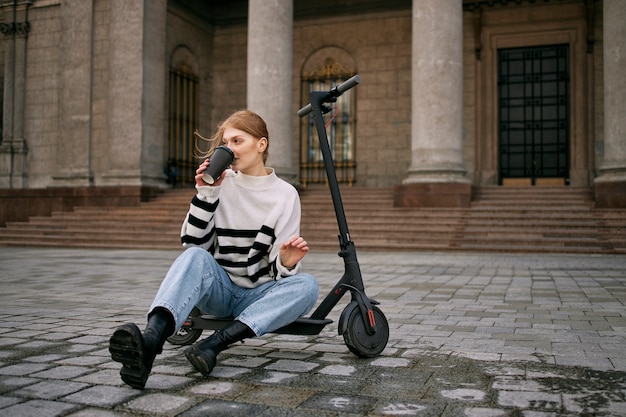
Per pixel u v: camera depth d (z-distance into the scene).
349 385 3.09
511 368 3.46
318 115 3.84
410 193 16.75
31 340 4.27
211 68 25.45
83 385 3.08
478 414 2.64
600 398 2.88
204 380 3.17
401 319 5.25
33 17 22.91
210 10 25.42
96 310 5.79
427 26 16.81
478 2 22.34
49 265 11.17
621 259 11.94
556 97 21.92
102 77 21.34
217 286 3.33
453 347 4.04
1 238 18.36
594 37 21.39
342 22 24.05
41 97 22.66
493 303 6.25
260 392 2.95
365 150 23.67
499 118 22.44
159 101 21.00
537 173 22.03
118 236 17.27
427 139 16.80
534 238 14.15
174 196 19.94
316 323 3.46
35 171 22.64
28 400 2.83
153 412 2.65
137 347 2.73
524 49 22.30
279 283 3.40
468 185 16.45
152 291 7.34
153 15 20.80
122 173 20.16
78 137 21.45
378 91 23.59
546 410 2.70
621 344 4.14
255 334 3.23
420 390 3.01
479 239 14.50
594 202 15.84
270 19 18.14
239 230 3.44
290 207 3.47
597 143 21.28
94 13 21.56
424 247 14.44
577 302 6.29
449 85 16.73
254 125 3.46
